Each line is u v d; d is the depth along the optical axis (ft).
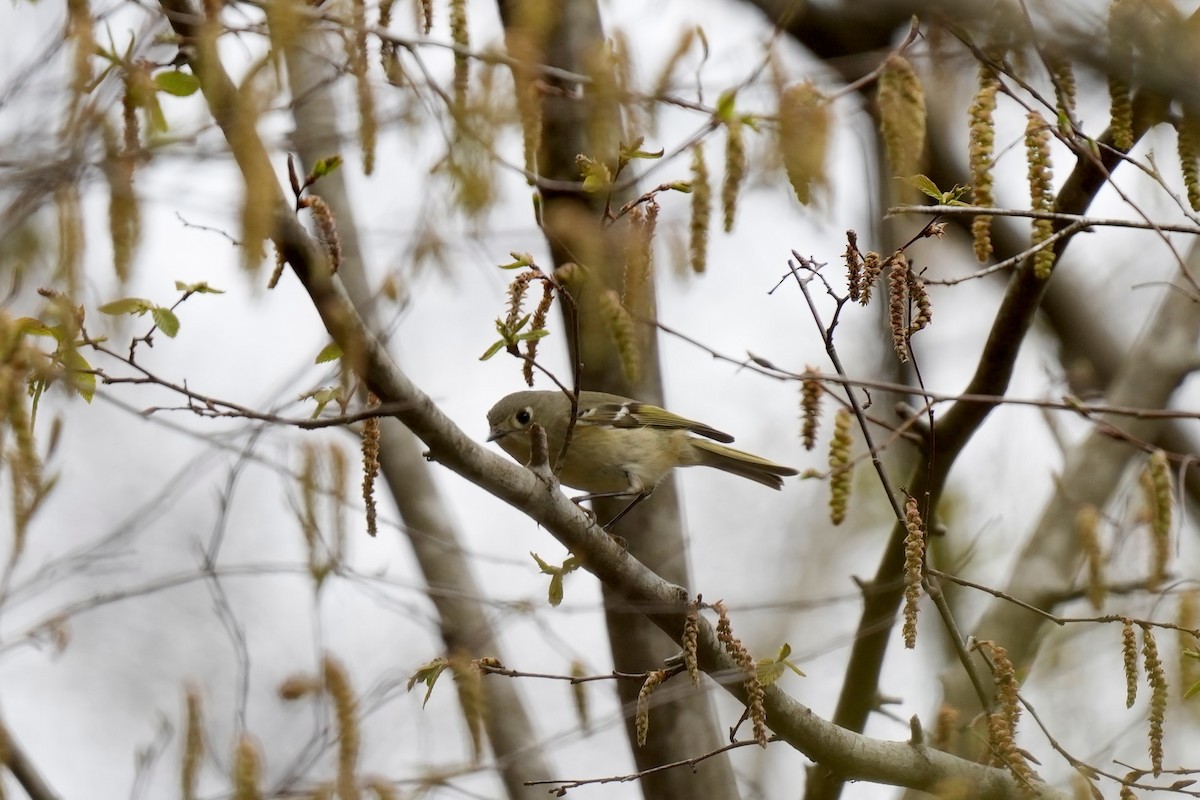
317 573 34.01
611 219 26.37
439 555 43.11
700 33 27.35
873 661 35.60
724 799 38.09
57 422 30.19
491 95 26.63
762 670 27.32
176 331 24.90
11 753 33.86
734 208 23.98
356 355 24.47
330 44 29.01
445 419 26.53
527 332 24.82
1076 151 27.12
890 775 30.45
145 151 24.40
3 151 24.11
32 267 31.40
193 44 24.48
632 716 37.01
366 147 26.55
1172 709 38.47
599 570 28.91
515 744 39.83
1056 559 41.27
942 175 47.67
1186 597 30.04
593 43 33.65
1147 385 46.52
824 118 23.86
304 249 24.13
